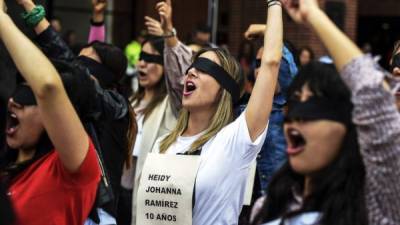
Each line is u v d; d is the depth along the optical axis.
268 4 5.36
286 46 7.69
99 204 5.92
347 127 3.70
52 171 4.63
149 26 9.25
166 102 8.49
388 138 3.51
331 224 3.69
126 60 7.36
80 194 4.64
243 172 5.64
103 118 6.50
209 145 5.78
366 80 3.56
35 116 4.74
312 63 3.81
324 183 3.72
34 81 4.23
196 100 6.02
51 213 4.65
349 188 3.69
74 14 23.47
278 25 5.33
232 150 5.60
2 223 4.00
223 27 23.27
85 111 5.12
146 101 9.13
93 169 4.60
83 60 7.18
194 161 5.72
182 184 5.70
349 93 3.68
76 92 4.98
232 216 5.68
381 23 28.61
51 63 4.70
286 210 3.92
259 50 7.61
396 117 3.54
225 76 6.00
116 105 6.62
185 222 5.70
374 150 3.54
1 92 4.79
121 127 6.69
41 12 6.89
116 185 6.64
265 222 3.98
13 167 4.75
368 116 3.53
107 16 24.08
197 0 23.56
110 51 7.19
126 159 7.00
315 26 3.73
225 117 5.97
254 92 5.49
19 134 4.79
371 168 3.57
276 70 5.43
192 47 10.52
